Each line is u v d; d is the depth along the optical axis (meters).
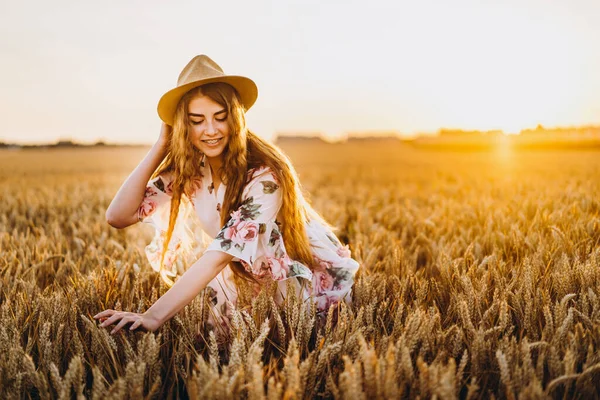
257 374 1.44
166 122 2.34
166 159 2.51
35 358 2.10
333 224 5.36
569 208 4.70
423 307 2.26
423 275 3.28
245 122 2.22
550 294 2.40
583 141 46.41
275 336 2.12
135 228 5.30
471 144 58.72
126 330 2.09
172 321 2.21
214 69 2.17
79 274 2.84
